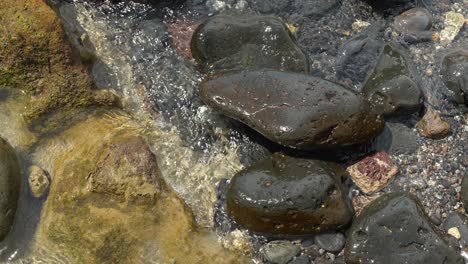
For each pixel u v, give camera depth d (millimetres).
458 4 2988
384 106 2779
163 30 2943
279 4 2979
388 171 2762
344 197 2664
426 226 2631
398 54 2863
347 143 2680
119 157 2746
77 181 2732
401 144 2799
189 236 2715
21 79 2775
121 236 2693
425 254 2611
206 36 2850
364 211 2682
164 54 2916
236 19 2865
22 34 2746
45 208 2732
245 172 2699
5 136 2781
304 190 2621
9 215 2682
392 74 2812
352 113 2662
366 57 2898
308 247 2697
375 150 2787
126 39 2934
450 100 2852
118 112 2848
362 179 2752
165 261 2686
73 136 2801
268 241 2709
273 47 2842
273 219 2639
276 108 2668
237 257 2703
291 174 2662
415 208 2645
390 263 2619
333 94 2676
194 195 2768
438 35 2939
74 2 2955
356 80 2883
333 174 2688
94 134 2803
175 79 2883
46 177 2748
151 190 2730
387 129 2807
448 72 2859
